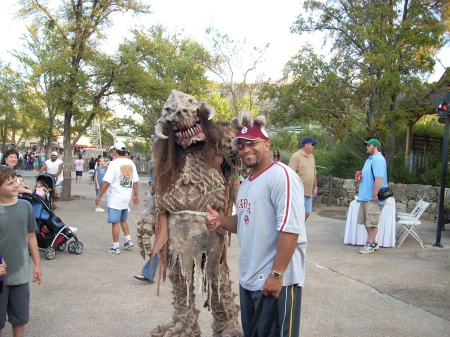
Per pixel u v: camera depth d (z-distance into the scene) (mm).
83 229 9445
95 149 42188
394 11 13680
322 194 16328
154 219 3697
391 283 5738
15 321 3461
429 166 14000
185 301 3516
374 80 13484
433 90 13180
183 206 3314
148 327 4180
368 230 7746
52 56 15117
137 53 15172
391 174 14273
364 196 7656
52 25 14750
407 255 7500
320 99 14750
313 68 14320
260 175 2770
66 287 5359
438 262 6957
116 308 4664
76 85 14812
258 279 2688
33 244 3703
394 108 14266
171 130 3377
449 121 8414
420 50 13547
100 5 14797
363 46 14219
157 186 3395
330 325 4281
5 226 3342
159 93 15430
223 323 3598
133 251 7453
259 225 2701
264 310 2645
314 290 5410
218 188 3381
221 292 3508
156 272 5520
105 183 7012
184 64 22719
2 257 3318
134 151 40656
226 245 3516
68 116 15180
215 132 3393
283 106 15219
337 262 6902
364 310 4727
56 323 4223
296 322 2678
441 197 8297
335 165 16688
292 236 2561
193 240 3297
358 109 16016
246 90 24594
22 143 54031
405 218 8719
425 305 4902
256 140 2750
